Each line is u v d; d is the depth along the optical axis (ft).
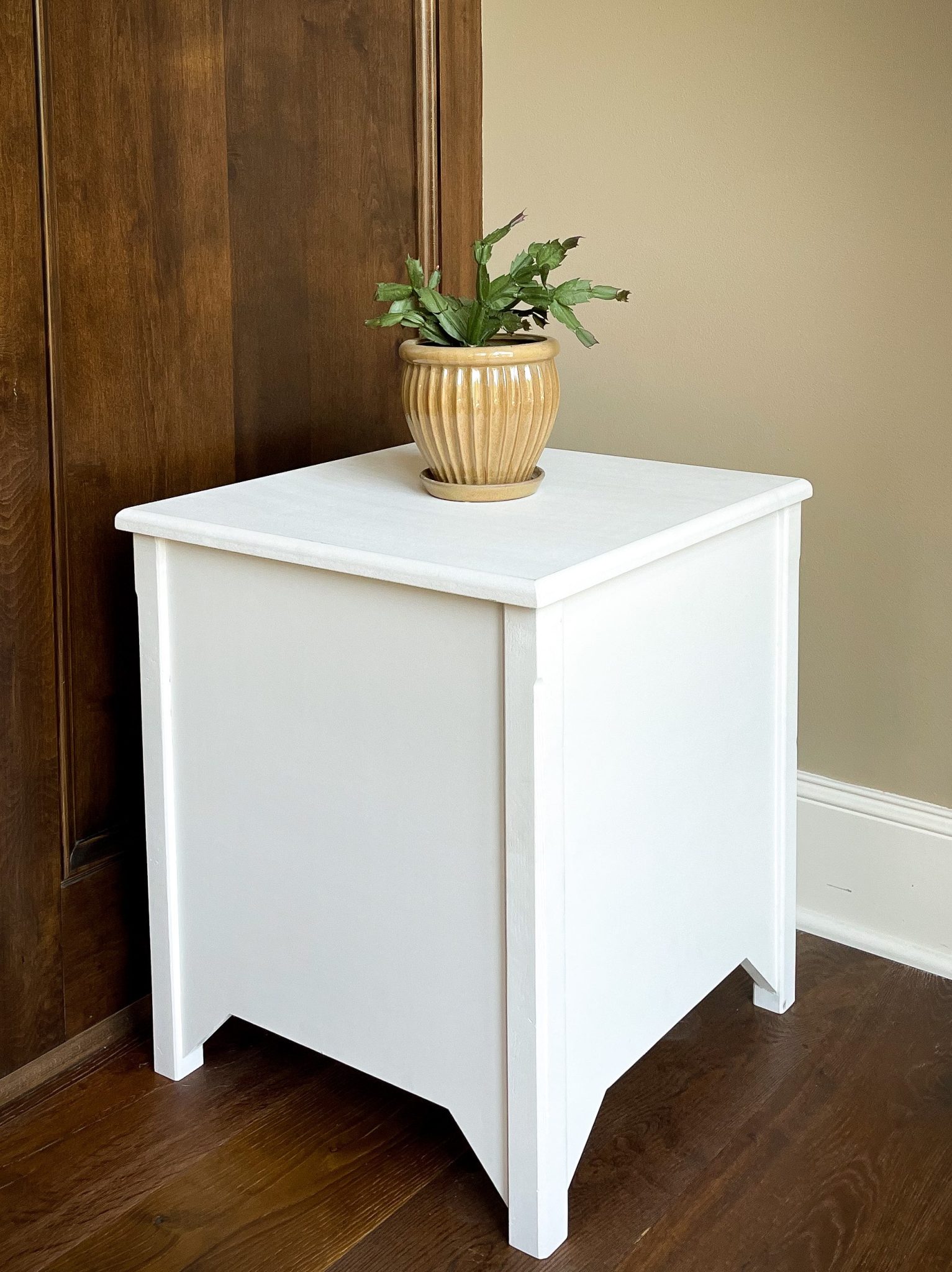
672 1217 4.28
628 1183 4.44
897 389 5.46
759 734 5.03
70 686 4.98
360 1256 4.15
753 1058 5.12
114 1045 5.29
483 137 6.49
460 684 3.96
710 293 5.91
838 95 5.38
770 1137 4.66
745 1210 4.31
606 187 6.14
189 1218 4.31
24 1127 4.77
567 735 3.92
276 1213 4.33
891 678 5.72
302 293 5.68
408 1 5.93
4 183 4.43
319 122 5.61
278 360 5.63
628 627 4.14
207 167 5.17
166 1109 4.88
